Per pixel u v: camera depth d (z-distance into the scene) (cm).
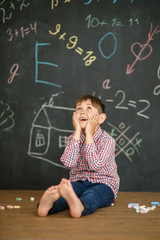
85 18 288
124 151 279
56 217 160
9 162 284
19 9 290
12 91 287
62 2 289
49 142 284
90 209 164
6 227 138
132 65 284
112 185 200
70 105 285
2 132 286
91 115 204
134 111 281
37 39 289
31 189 282
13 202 213
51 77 287
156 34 284
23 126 285
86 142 188
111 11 286
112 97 283
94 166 184
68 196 152
